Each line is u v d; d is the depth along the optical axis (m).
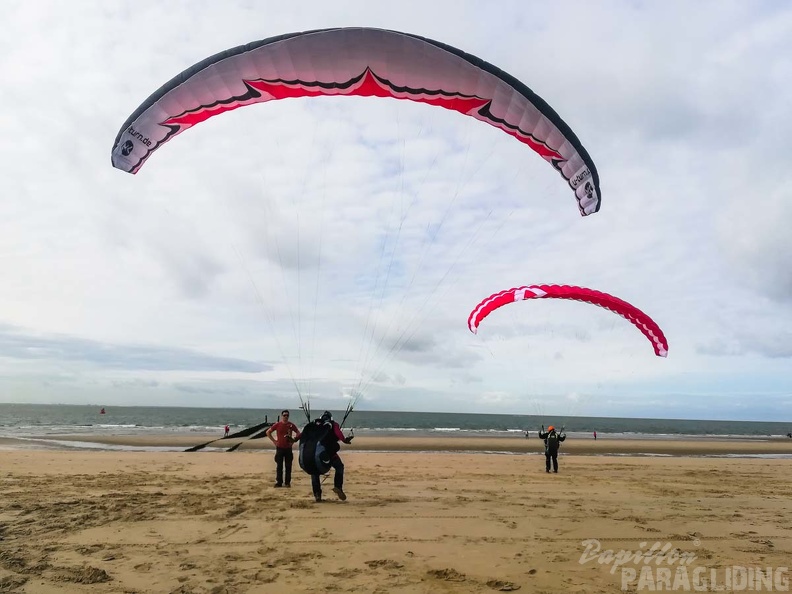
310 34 7.52
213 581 4.42
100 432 37.19
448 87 8.01
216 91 8.17
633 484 11.59
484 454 21.67
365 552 5.33
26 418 77.62
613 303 12.95
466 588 4.36
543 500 8.83
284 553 5.26
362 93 8.32
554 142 8.52
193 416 102.12
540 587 4.45
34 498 8.30
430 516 7.10
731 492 10.70
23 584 4.33
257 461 15.59
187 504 7.79
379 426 76.75
